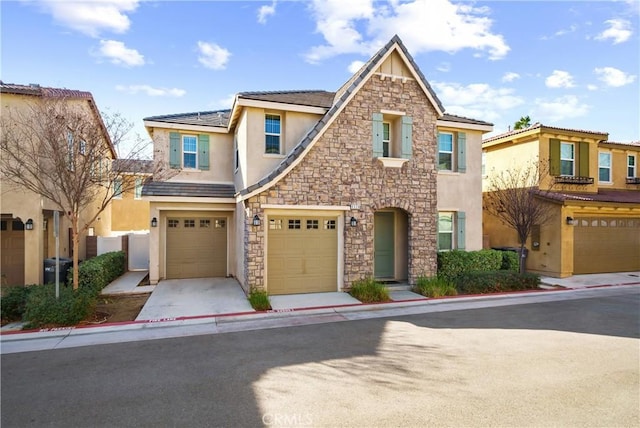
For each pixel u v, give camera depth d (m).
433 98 12.84
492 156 19.38
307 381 5.52
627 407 4.70
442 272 13.55
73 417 4.51
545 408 4.67
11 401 4.93
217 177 15.12
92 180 9.88
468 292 12.38
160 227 13.98
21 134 10.48
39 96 11.08
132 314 9.48
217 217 14.67
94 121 10.77
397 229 13.83
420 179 12.76
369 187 12.12
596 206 15.95
